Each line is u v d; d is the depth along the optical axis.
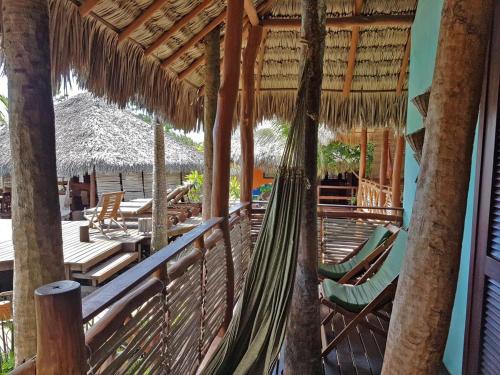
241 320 1.62
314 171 1.85
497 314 1.50
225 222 2.52
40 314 0.75
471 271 1.74
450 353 2.10
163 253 1.51
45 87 1.25
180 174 12.44
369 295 2.50
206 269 2.11
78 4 2.10
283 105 4.33
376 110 4.24
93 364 1.04
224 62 2.47
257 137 10.10
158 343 1.47
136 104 2.95
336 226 4.09
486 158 1.62
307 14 1.75
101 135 9.73
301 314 1.89
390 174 7.36
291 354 1.91
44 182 1.25
